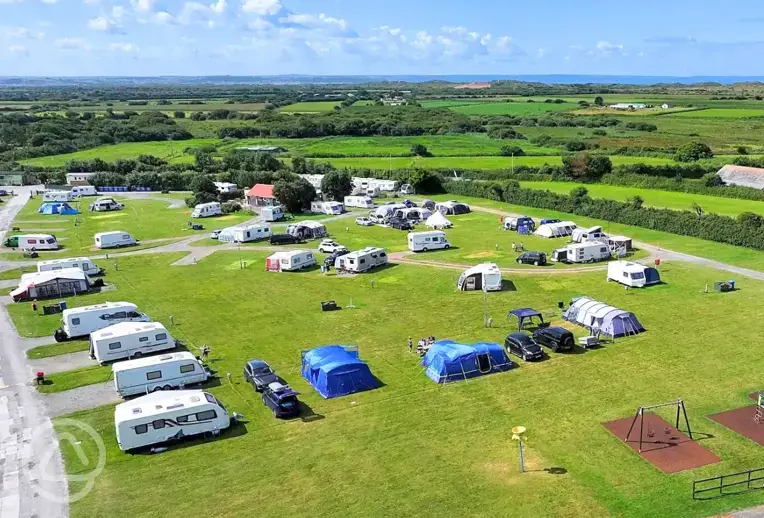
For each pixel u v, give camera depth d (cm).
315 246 8681
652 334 5075
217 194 12388
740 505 2900
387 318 5628
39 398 4144
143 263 7862
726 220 8338
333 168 14888
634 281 6319
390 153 17900
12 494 3088
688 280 6525
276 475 3231
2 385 4344
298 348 4962
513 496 3006
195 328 5462
